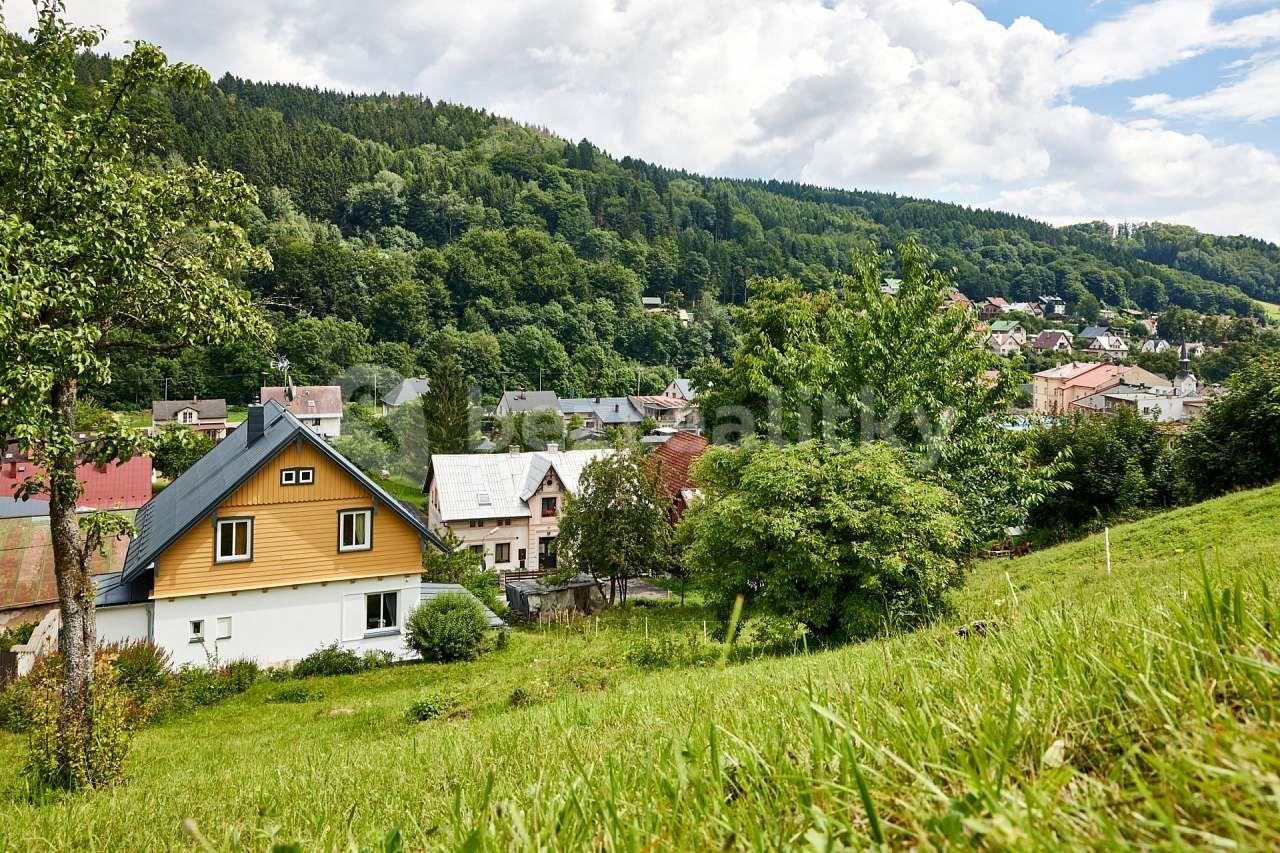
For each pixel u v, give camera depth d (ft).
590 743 10.64
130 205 34.17
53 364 31.73
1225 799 2.72
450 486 149.38
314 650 72.74
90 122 34.47
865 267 67.36
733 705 10.28
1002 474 63.21
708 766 5.11
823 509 49.96
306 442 71.61
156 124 37.32
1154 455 101.09
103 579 73.05
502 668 64.18
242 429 96.32
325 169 513.86
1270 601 4.93
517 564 149.07
